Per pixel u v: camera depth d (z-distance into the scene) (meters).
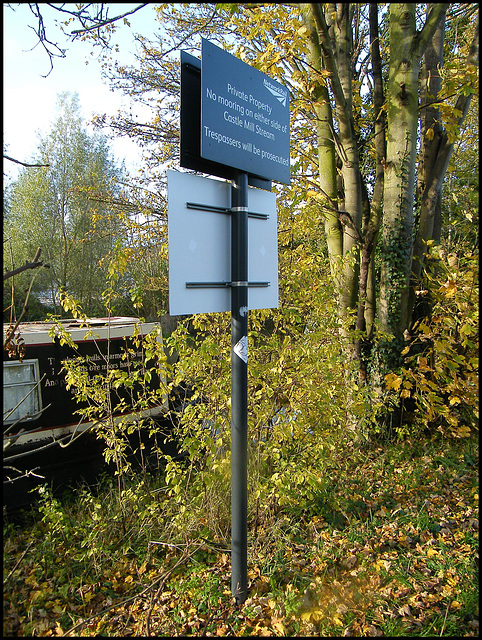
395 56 6.02
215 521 4.11
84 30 4.05
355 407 4.59
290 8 5.14
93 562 3.82
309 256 4.70
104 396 4.37
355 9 7.82
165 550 4.08
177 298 2.88
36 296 18.19
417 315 6.90
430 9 5.95
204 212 3.06
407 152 6.16
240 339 3.14
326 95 6.70
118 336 6.35
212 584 3.41
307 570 3.58
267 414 4.17
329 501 4.41
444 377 5.04
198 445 3.87
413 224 6.59
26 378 5.48
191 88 3.03
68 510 4.99
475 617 3.00
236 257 3.16
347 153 6.64
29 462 5.32
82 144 23.31
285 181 3.60
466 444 6.21
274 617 3.04
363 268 6.41
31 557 3.98
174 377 4.09
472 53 5.39
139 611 3.26
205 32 9.24
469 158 8.85
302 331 4.50
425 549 3.84
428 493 4.89
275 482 3.76
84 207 21.61
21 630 3.12
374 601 3.20
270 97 3.42
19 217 21.81
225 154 3.01
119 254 4.26
